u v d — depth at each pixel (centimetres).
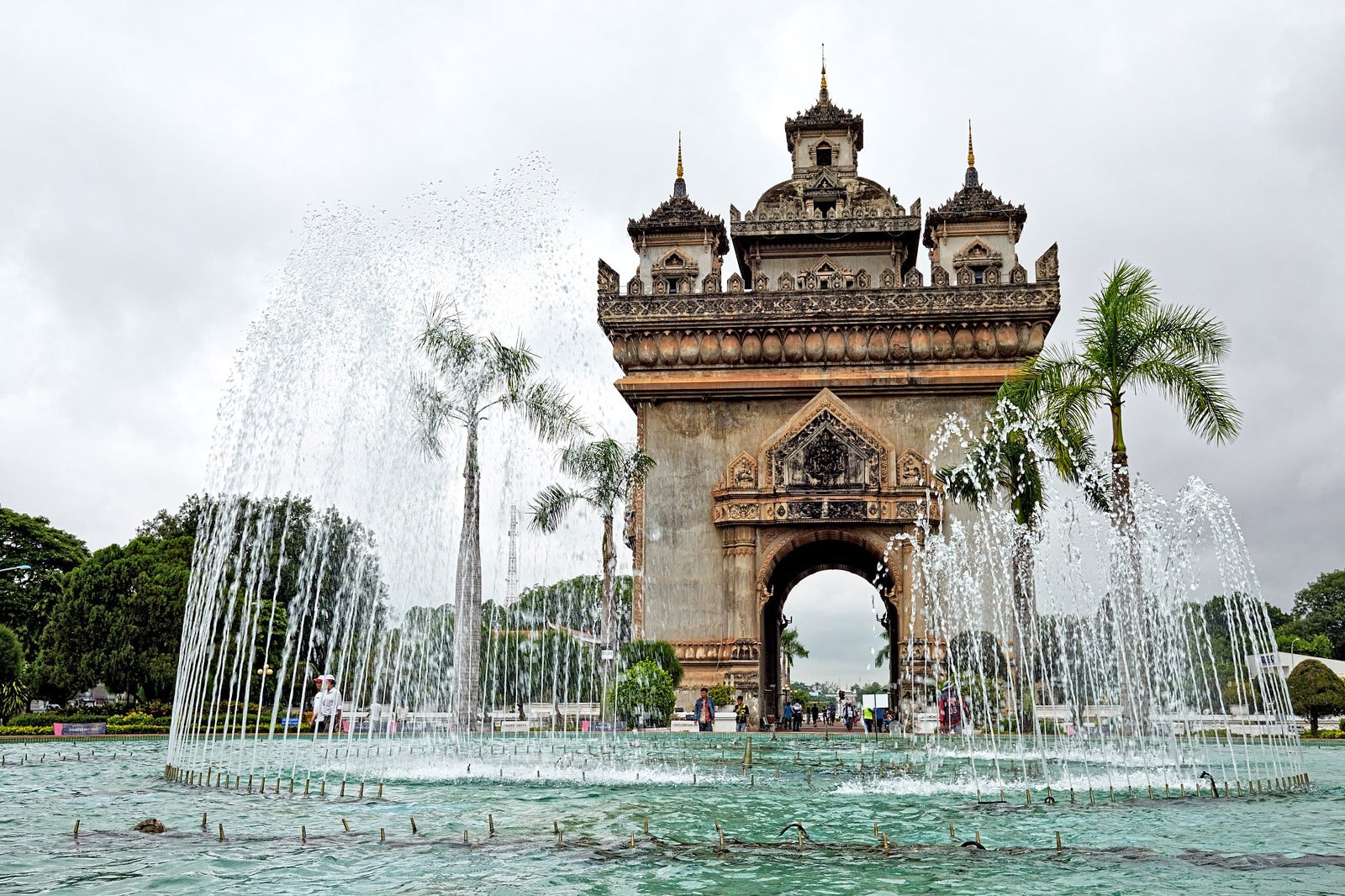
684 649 4584
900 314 4712
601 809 1380
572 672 4416
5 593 6519
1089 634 3125
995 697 3903
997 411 3500
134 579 5044
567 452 4038
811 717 6353
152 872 905
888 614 5000
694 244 5262
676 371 4862
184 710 2522
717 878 901
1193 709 3534
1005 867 962
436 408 3003
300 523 5038
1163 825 1245
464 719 2989
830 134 5647
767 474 4612
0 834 1134
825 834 1161
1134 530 2670
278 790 1546
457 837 1111
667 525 4769
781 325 4778
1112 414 2759
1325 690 3619
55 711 4556
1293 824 1261
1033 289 4684
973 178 5250
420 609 3403
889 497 4512
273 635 4828
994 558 4406
